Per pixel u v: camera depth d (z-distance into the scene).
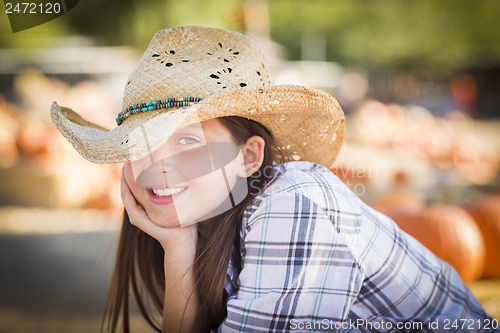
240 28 13.07
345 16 35.78
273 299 1.62
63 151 7.51
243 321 1.63
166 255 1.80
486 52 34.81
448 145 9.25
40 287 3.71
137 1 18.56
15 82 15.27
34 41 18.89
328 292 1.65
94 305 3.32
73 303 3.36
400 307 1.78
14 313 3.16
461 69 36.19
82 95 8.79
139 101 1.73
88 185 6.74
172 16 17.80
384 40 35.09
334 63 34.38
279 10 35.12
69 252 4.74
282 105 1.68
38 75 14.91
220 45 1.79
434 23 33.81
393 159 8.98
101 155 1.69
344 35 35.97
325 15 35.78
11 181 6.92
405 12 34.38
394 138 10.85
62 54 17.02
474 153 9.23
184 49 1.76
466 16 33.41
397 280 1.77
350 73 36.00
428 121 13.85
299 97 1.70
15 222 6.07
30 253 4.71
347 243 1.67
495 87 35.44
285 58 31.23
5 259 4.49
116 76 15.52
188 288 1.78
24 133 7.70
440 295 1.87
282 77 16.94
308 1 35.91
